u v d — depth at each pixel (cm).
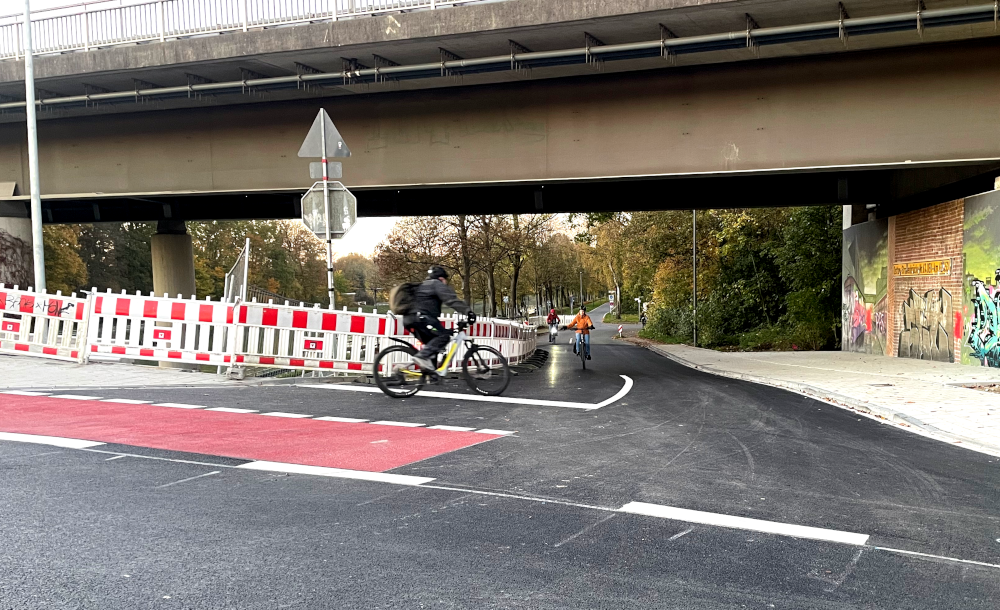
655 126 1617
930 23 1322
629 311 9919
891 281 2230
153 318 1326
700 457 698
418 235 4391
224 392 1109
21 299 1438
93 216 2681
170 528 454
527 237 4534
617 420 930
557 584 376
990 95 1433
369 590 364
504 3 1456
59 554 405
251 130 1880
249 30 1639
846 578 392
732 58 1520
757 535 461
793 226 3081
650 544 441
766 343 3125
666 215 4219
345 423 852
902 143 1481
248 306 1281
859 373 1647
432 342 1040
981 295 1698
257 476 589
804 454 720
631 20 1415
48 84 1869
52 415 857
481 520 483
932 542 453
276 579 375
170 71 1747
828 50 1468
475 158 1731
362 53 1608
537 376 1695
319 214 1261
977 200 1705
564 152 1675
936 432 866
